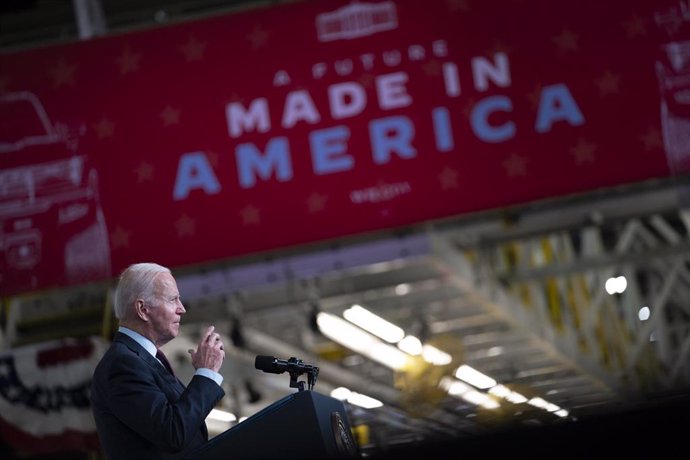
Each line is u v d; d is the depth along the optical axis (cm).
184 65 1698
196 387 697
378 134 1658
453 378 1983
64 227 1655
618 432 480
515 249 2286
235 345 2062
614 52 1648
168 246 1648
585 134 1634
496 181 1633
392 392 2705
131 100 1692
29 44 1967
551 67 1653
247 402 2512
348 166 1653
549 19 1664
